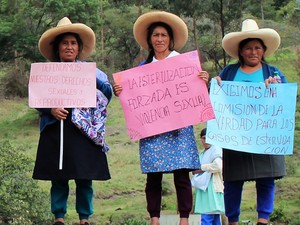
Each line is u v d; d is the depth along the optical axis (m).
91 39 7.54
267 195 7.34
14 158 12.84
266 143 7.23
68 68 7.29
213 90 7.34
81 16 41.00
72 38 7.43
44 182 22.17
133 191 23.06
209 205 10.98
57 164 7.15
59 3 39.94
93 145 7.22
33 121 40.50
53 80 7.26
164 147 7.12
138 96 7.27
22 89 48.69
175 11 42.81
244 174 7.22
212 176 10.99
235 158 7.29
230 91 7.33
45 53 7.67
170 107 7.21
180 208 7.14
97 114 7.31
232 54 7.64
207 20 49.81
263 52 7.46
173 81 7.24
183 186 7.14
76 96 7.23
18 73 49.16
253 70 7.48
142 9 58.19
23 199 12.55
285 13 67.62
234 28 43.19
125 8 58.66
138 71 7.31
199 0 42.12
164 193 21.25
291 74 45.03
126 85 7.31
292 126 7.27
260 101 7.30
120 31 56.00
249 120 7.28
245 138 7.24
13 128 39.41
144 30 7.49
